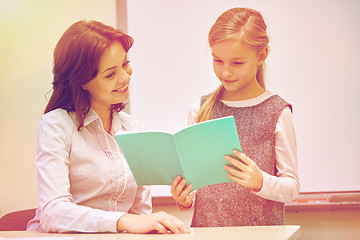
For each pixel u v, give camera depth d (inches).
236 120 59.2
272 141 56.7
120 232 46.9
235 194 57.5
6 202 116.5
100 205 56.2
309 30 104.2
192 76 106.1
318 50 104.1
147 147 46.3
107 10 110.7
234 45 53.2
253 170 46.6
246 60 54.1
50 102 57.5
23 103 115.6
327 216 102.9
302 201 103.5
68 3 113.3
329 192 103.3
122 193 57.4
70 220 47.4
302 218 103.4
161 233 44.7
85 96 56.6
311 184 103.9
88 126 57.1
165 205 104.4
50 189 49.8
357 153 103.3
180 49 106.6
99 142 57.1
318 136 104.1
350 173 103.3
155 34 107.5
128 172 57.8
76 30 54.8
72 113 56.6
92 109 57.6
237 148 46.0
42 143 52.5
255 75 59.3
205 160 46.8
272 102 58.2
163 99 107.1
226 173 47.9
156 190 104.7
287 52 104.7
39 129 54.1
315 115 104.3
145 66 107.7
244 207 57.0
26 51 115.2
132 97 108.0
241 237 40.3
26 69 115.3
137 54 108.0
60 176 50.9
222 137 45.1
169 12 107.1
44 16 114.4
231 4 105.1
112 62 53.7
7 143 116.0
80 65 53.6
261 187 48.6
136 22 108.3
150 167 47.8
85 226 46.8
